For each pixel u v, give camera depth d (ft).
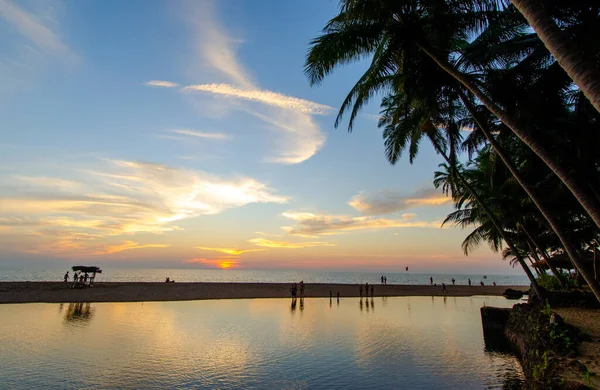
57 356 41.93
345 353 47.75
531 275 61.36
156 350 46.73
